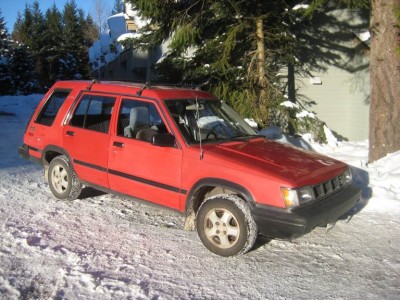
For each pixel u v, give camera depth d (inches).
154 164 198.8
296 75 512.1
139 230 207.2
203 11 386.6
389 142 314.7
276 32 412.8
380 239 203.3
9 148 421.7
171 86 234.5
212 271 168.1
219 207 180.2
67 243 188.2
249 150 195.5
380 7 305.0
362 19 496.4
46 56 2134.6
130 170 208.1
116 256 177.6
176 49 401.7
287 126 421.7
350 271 170.9
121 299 145.1
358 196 201.0
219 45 394.6
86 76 2250.2
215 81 413.7
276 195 168.4
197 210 195.6
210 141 200.8
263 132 387.2
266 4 397.4
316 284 159.9
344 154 370.9
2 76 1391.5
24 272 160.7
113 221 217.9
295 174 175.8
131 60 816.9
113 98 222.8
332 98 519.2
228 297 149.2
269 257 182.7
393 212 239.5
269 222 168.9
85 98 237.0
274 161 185.6
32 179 297.4
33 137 260.7
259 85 406.9
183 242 194.9
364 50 495.8
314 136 409.1
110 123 219.1
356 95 510.3
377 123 318.0
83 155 229.9
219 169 180.5
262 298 149.2
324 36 505.0
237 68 408.2
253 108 402.3
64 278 157.2
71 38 2327.8
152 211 235.1
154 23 418.6
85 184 235.5
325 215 173.6
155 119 205.0
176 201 194.2
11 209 230.7
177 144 193.2
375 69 315.0
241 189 175.2
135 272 164.6
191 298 147.6
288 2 426.9
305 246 194.7
